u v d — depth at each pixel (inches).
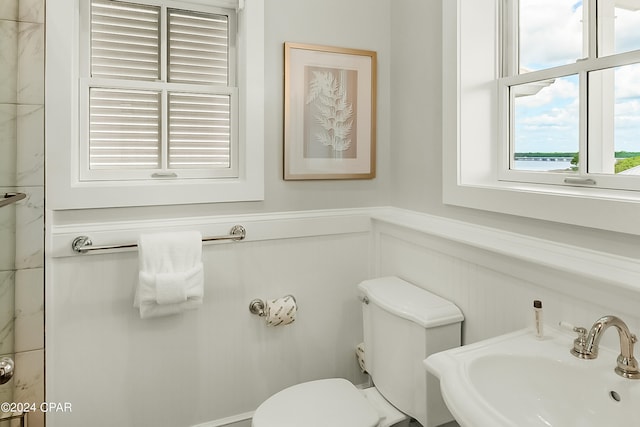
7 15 57.8
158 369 68.5
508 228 56.4
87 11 64.6
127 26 66.8
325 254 78.9
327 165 77.2
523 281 51.7
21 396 60.6
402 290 68.1
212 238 68.0
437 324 58.1
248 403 74.9
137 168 68.2
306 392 63.3
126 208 65.2
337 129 77.7
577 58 53.7
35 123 59.5
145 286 60.9
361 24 79.4
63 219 61.9
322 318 79.3
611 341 42.7
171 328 68.9
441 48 67.9
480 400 35.5
